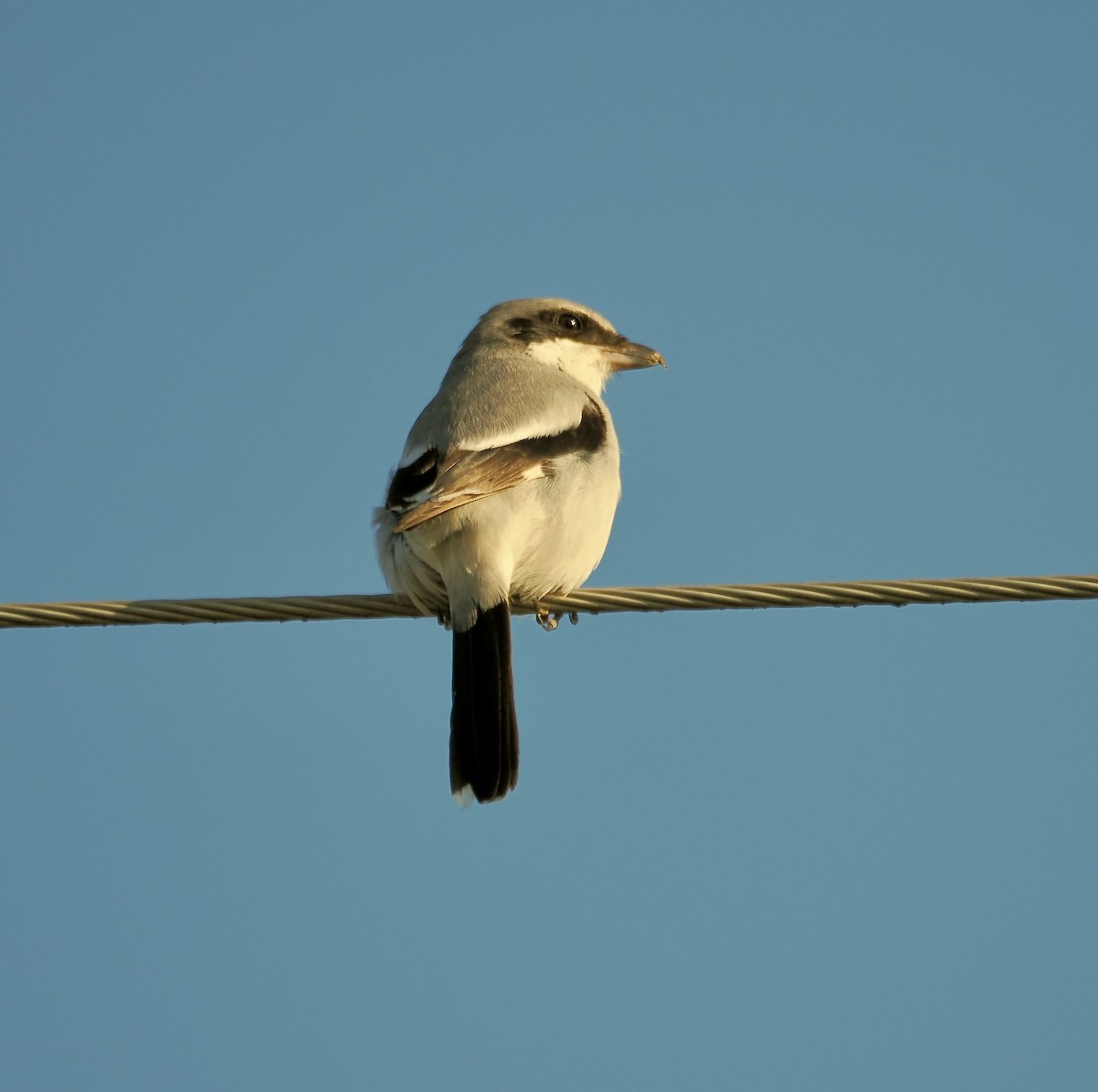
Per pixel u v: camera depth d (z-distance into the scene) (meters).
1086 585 9.50
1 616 9.62
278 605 10.01
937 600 9.61
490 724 10.88
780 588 9.85
